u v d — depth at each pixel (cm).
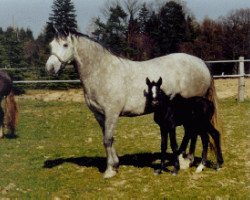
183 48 2884
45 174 704
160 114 648
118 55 669
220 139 690
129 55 2959
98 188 625
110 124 656
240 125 1067
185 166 704
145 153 834
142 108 671
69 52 647
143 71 671
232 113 1234
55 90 2100
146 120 1209
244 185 625
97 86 648
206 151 688
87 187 630
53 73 651
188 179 653
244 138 926
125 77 654
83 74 654
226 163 731
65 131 1097
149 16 3244
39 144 948
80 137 1023
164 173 684
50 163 771
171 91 688
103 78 646
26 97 1877
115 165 686
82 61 649
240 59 1432
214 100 745
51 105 1577
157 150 859
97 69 647
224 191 601
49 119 1270
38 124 1191
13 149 895
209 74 739
